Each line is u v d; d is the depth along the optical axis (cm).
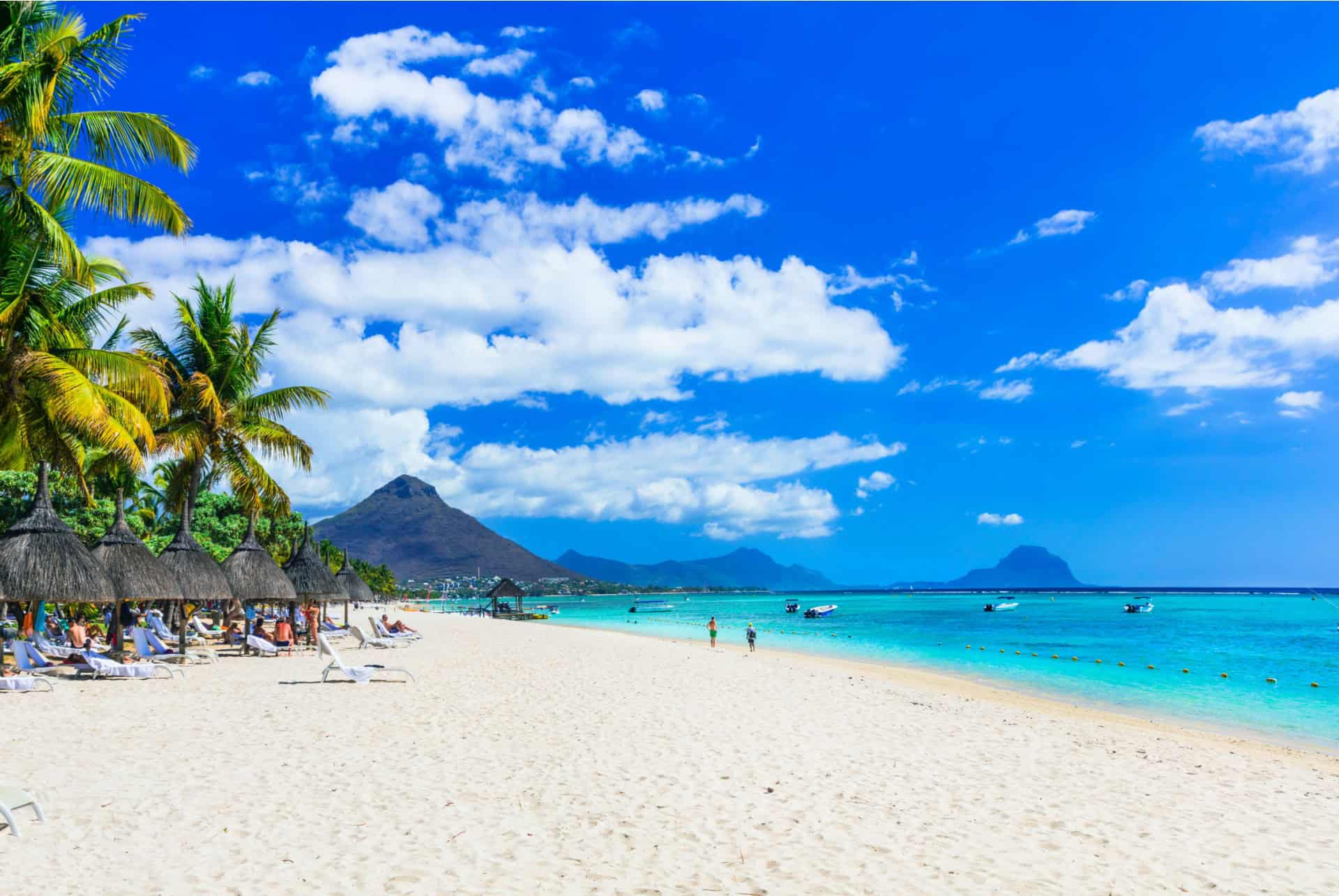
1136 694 2372
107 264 2202
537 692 1659
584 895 591
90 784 845
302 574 2719
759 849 702
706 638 5059
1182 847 746
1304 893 639
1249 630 5991
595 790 877
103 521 2731
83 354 1956
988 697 2173
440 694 1596
